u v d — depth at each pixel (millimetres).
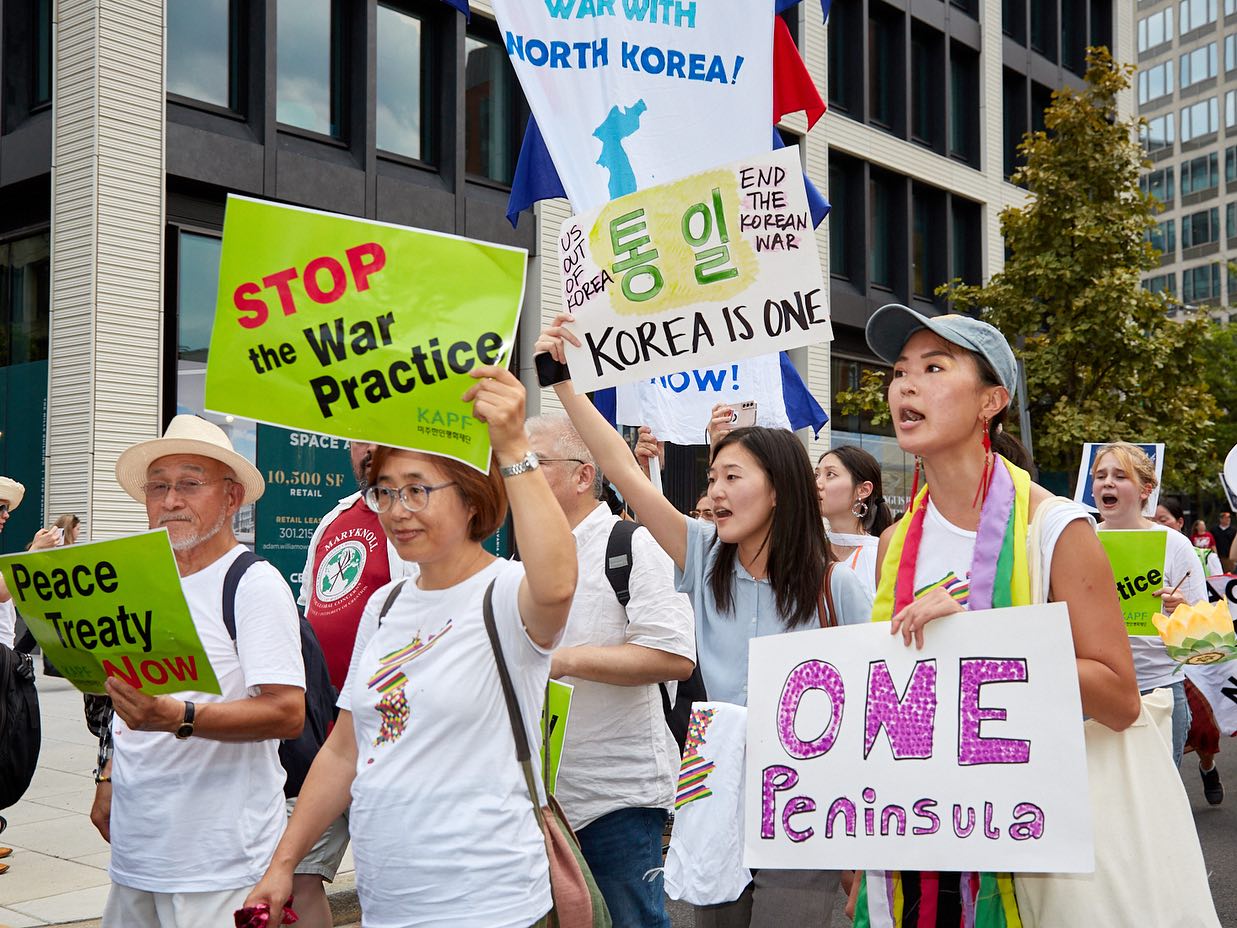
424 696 2277
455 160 14242
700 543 3270
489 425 2209
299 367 2305
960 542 2473
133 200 11492
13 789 5355
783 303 3115
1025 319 17312
